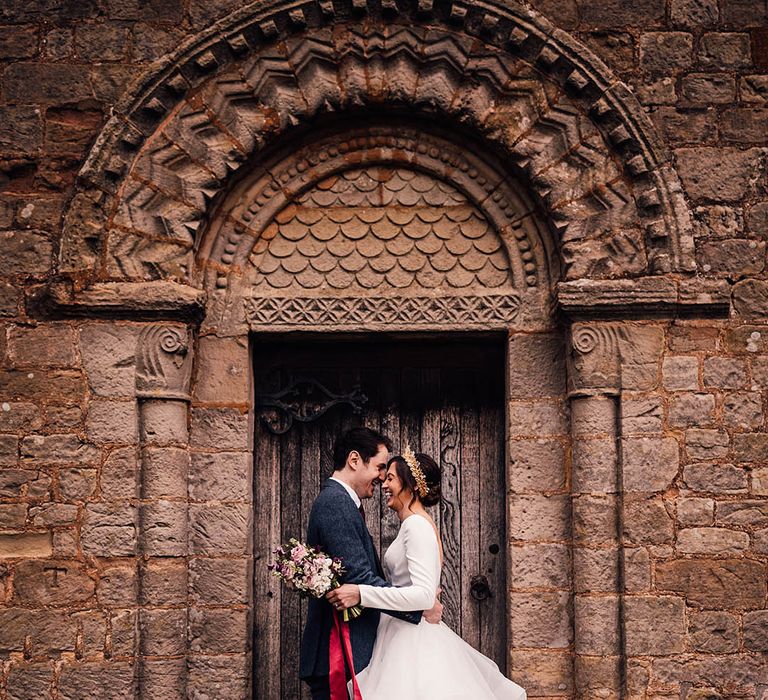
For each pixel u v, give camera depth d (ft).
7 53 17.34
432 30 17.37
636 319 16.92
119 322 16.92
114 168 16.98
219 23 17.16
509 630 17.26
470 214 18.10
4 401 16.71
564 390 17.54
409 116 17.87
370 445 15.99
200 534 17.22
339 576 15.08
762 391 16.75
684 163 17.20
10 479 16.55
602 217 17.10
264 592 18.31
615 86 17.12
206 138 17.29
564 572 17.11
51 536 16.48
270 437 18.70
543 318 17.70
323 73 17.39
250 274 17.95
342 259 17.98
